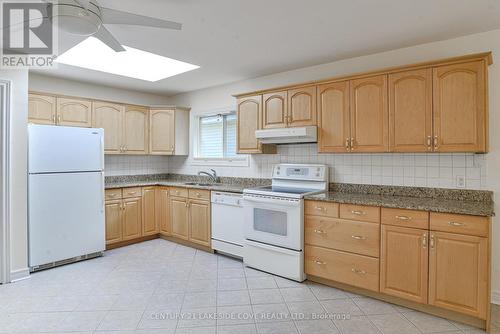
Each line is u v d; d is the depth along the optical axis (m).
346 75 3.08
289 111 3.42
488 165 2.58
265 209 3.25
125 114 4.52
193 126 4.99
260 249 3.31
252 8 2.22
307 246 3.01
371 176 3.19
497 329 2.18
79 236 3.60
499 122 2.54
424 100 2.59
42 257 3.29
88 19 1.79
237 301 2.63
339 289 2.86
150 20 1.97
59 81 4.11
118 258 3.76
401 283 2.47
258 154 4.06
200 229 4.08
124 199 4.23
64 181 3.47
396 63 3.04
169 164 5.39
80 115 4.01
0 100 2.94
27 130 3.15
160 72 4.11
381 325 2.25
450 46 2.77
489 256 2.12
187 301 2.63
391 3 2.14
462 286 2.21
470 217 2.17
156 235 4.73
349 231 2.73
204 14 2.31
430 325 2.25
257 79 4.12
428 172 2.86
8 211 2.99
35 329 2.20
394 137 2.74
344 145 3.04
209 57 3.29
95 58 3.62
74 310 2.47
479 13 2.29
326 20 2.41
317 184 3.42
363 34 2.68
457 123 2.44
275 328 2.21
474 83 2.38
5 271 2.97
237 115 3.95
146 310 2.47
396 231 2.48
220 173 4.59
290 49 3.05
